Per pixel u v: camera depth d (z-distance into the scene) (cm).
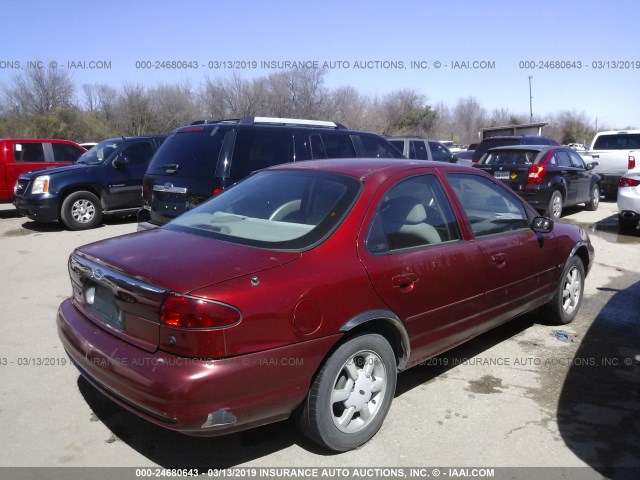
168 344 274
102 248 345
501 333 519
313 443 335
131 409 290
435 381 417
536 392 400
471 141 4897
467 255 392
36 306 595
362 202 345
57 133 3145
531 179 1110
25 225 1168
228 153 671
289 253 310
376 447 330
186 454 322
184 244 333
